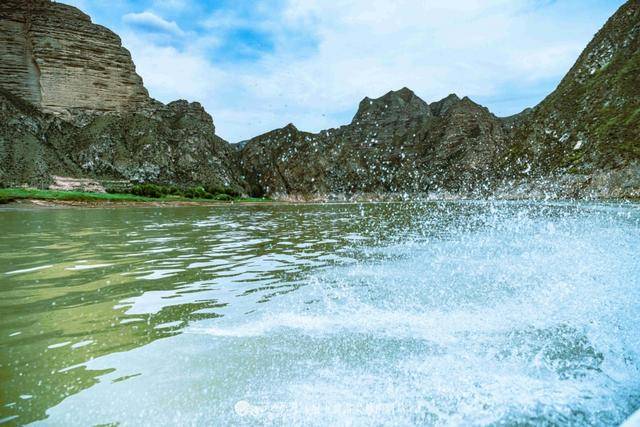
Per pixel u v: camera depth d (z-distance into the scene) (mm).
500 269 6520
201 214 32094
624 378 2770
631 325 3766
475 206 37125
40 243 11250
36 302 4938
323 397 2553
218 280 6219
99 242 11539
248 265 7586
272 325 3963
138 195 72812
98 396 2580
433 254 8336
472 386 2689
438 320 4008
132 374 2898
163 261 8109
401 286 5488
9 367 3025
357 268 7008
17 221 21516
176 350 3346
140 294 5344
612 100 68375
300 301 4852
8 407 2443
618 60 75250
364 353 3238
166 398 2553
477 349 3285
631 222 15602
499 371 2893
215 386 2711
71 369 2990
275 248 10094
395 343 3443
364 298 4898
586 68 83500
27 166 80500
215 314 4383
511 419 2299
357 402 2494
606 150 59750
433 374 2865
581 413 2348
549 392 2598
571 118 75625
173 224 19750
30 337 3691
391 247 9648
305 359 3141
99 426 2246
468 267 6742
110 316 4332
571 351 3211
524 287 5258
